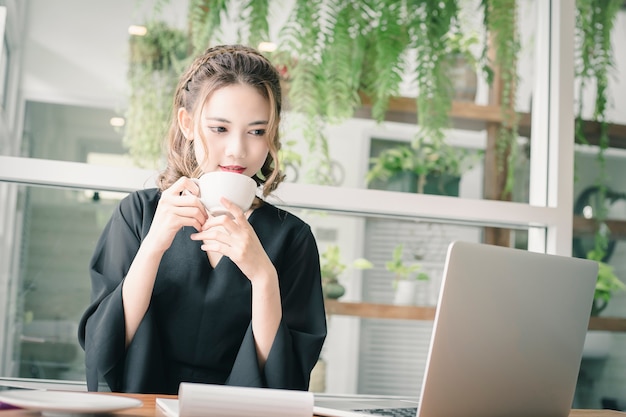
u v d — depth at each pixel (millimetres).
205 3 2227
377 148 2273
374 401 1388
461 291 1031
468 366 1058
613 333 2383
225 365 1493
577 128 2430
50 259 2086
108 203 2125
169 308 1465
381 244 2252
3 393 891
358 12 2303
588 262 1193
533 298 1112
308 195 2189
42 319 2068
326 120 2246
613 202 2432
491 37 2377
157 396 1124
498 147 2348
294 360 1362
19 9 2137
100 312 1358
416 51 2326
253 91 1403
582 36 2463
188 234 1497
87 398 928
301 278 1559
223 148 1408
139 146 2160
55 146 2119
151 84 2186
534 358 1139
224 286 1473
